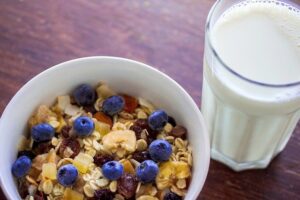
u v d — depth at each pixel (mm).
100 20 524
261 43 415
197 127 410
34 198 399
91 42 513
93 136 425
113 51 509
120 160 414
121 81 449
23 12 526
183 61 505
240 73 403
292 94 396
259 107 405
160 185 402
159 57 506
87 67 435
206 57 415
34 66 499
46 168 405
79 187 402
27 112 425
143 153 416
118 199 401
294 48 414
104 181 403
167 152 408
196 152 410
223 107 431
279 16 427
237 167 461
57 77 430
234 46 414
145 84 443
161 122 427
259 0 432
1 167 383
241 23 424
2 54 502
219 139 461
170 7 533
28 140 428
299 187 454
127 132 423
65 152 416
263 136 438
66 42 512
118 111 439
